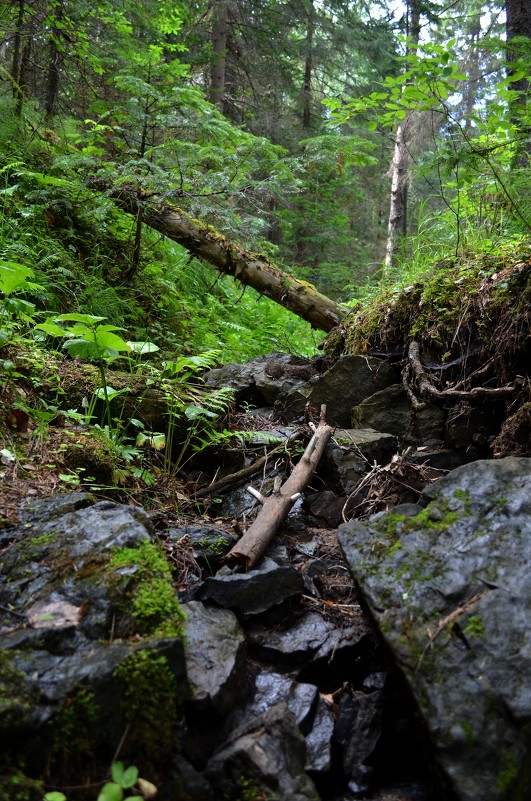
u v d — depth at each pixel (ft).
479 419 11.12
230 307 24.72
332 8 45.19
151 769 4.96
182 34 35.24
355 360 13.30
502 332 11.14
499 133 14.67
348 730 6.15
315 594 7.91
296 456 11.71
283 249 42.45
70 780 4.68
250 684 6.53
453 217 18.24
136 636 5.58
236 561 8.19
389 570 6.56
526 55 13.17
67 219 18.12
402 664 5.65
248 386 14.96
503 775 4.88
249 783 5.20
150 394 11.87
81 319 8.75
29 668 5.06
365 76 48.01
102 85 23.26
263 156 25.35
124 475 10.02
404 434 12.12
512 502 6.99
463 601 6.08
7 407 9.56
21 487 8.14
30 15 21.12
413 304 13.34
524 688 5.26
